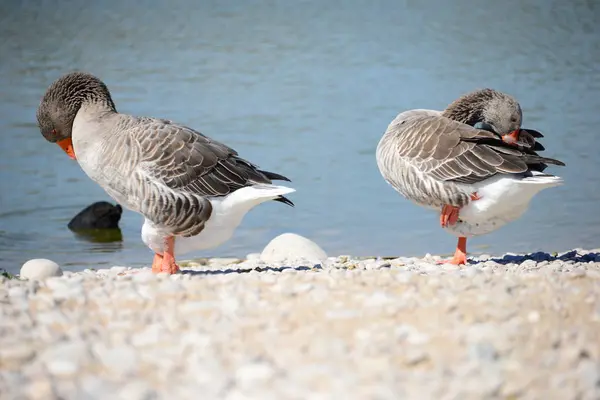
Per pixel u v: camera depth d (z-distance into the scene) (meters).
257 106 30.84
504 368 7.66
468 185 13.56
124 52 39.94
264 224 21.08
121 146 12.50
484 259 15.05
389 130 15.12
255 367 7.62
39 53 39.44
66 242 19.81
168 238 12.95
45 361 8.01
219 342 8.37
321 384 7.34
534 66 37.09
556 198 22.81
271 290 10.36
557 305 9.48
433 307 9.38
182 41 42.56
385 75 35.50
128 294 10.16
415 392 7.13
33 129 28.48
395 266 14.44
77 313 9.46
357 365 7.75
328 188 23.55
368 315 9.12
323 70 36.56
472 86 33.44
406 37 43.47
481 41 42.41
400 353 8.02
